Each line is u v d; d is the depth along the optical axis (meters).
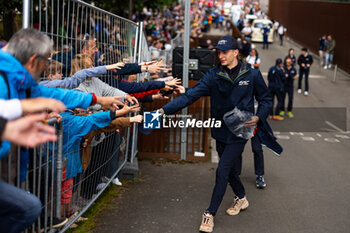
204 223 4.31
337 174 6.56
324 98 15.37
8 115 1.98
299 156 7.60
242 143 4.36
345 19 23.17
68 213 3.86
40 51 2.32
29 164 2.94
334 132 9.99
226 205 5.08
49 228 3.40
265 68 21.73
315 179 6.26
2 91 2.17
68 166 3.62
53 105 2.14
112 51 4.79
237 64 4.27
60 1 5.77
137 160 6.64
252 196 5.43
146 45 7.15
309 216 4.84
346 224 4.66
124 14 17.56
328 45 23.16
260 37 33.00
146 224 4.48
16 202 2.22
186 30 6.68
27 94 2.50
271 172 6.52
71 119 3.56
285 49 31.38
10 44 2.31
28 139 1.78
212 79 4.29
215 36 22.69
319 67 24.05
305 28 33.09
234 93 4.25
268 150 7.86
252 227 4.48
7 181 2.55
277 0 47.59
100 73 3.79
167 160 6.93
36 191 3.14
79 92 3.13
